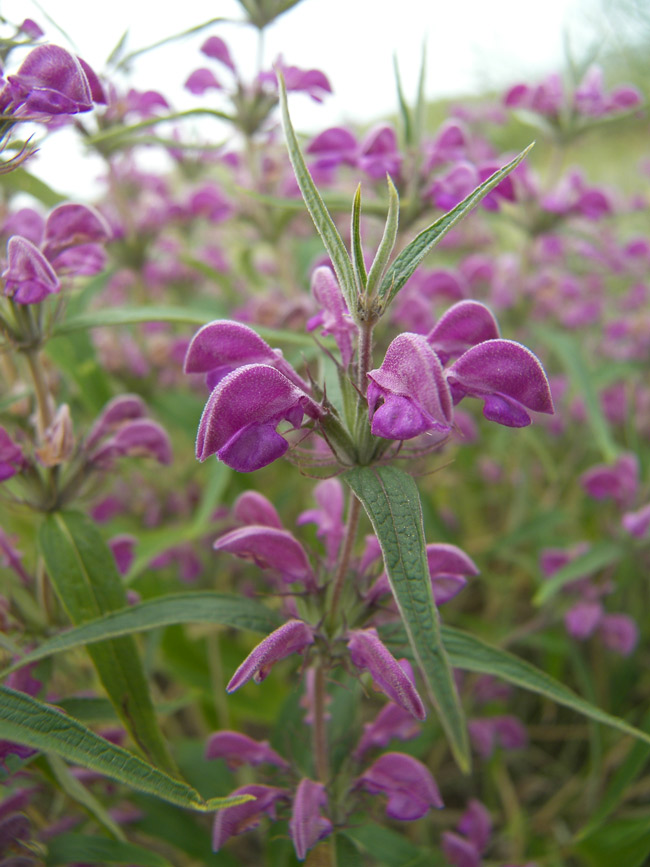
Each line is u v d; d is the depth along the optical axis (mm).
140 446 145
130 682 118
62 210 132
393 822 196
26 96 104
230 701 190
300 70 198
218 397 83
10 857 123
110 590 125
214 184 253
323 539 132
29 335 129
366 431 90
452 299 184
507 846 198
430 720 173
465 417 242
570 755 223
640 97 235
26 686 124
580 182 242
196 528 184
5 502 148
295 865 136
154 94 205
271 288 293
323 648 107
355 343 111
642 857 149
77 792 124
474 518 286
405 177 166
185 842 153
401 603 75
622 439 286
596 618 197
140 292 250
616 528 204
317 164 179
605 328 321
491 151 341
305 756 134
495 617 248
